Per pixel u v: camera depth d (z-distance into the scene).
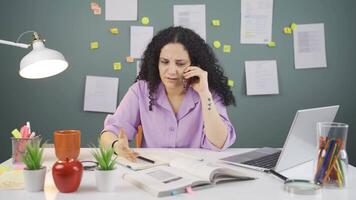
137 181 1.09
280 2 2.74
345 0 2.77
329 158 1.09
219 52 2.72
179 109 1.77
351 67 2.79
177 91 1.78
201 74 1.65
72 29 2.65
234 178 1.15
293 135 1.21
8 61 2.63
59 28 2.65
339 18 2.77
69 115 2.69
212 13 2.70
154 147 1.80
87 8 2.65
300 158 1.33
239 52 2.73
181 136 1.77
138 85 1.86
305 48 2.76
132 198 0.99
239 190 1.06
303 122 1.22
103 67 2.68
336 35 2.77
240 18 2.72
